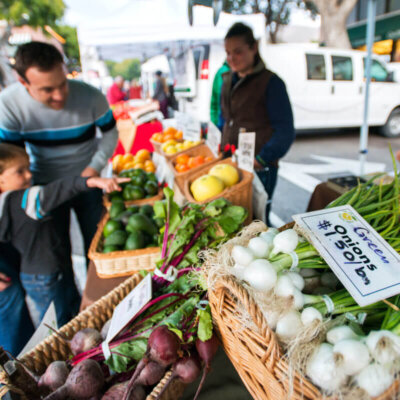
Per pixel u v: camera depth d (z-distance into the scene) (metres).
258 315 0.56
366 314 0.64
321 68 5.54
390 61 6.43
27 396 0.74
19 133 1.71
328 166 4.45
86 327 0.95
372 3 2.58
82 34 4.73
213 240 1.04
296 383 0.52
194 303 0.79
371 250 0.70
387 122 6.16
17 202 1.34
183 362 0.70
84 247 2.23
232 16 3.84
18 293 1.54
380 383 0.49
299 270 0.77
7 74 4.12
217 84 2.39
